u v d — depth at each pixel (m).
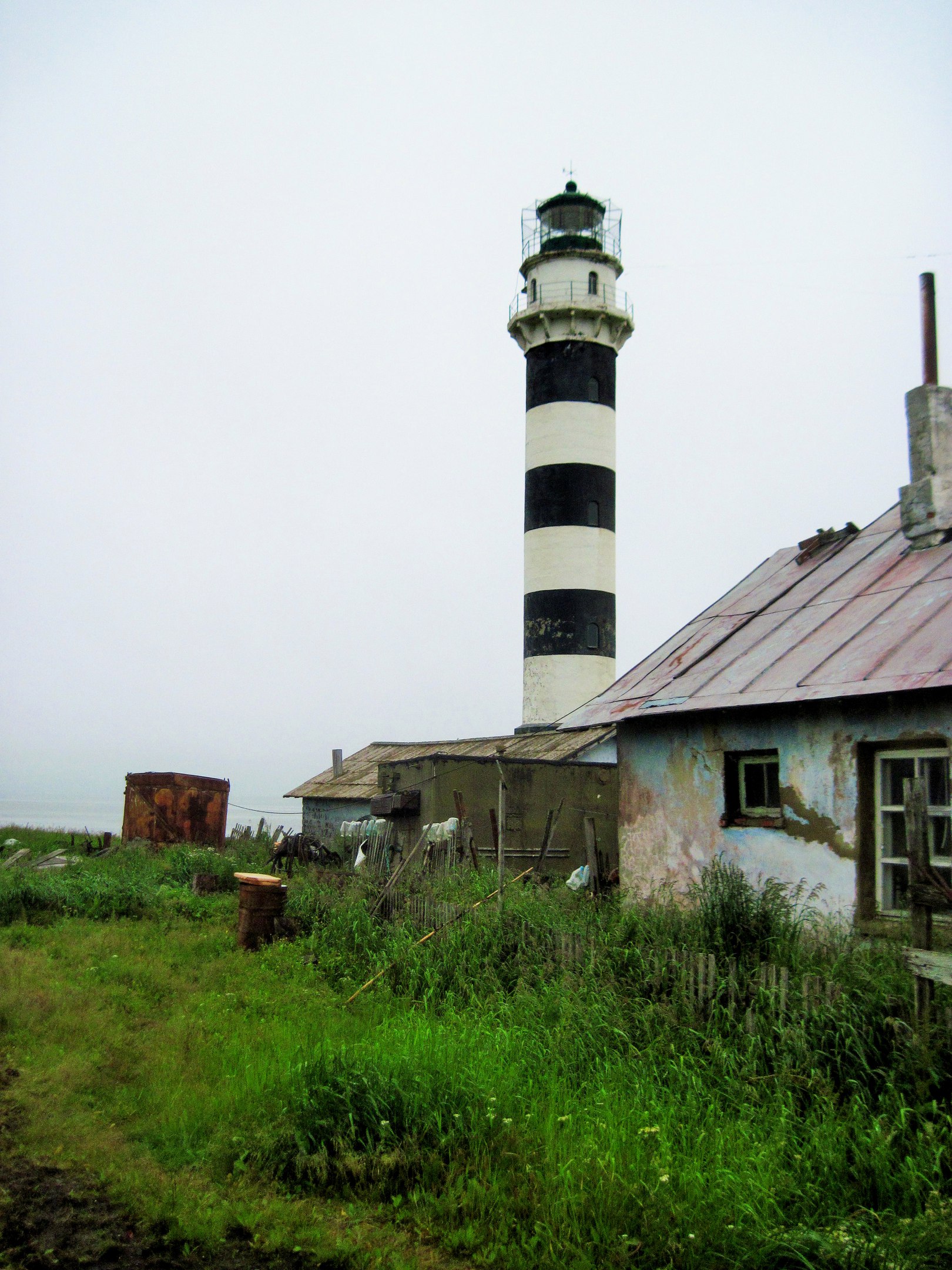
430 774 20.16
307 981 11.69
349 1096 6.70
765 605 13.11
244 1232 5.48
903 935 8.89
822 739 10.29
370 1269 5.12
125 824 30.72
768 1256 5.11
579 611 32.34
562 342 33.59
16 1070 7.75
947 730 9.02
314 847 23.14
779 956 8.66
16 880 17.77
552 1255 5.16
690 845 11.90
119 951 12.99
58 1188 5.81
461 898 13.15
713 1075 7.29
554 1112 6.90
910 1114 6.27
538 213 36.56
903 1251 4.94
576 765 20.80
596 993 8.77
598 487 33.25
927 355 11.90
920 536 11.80
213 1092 7.42
